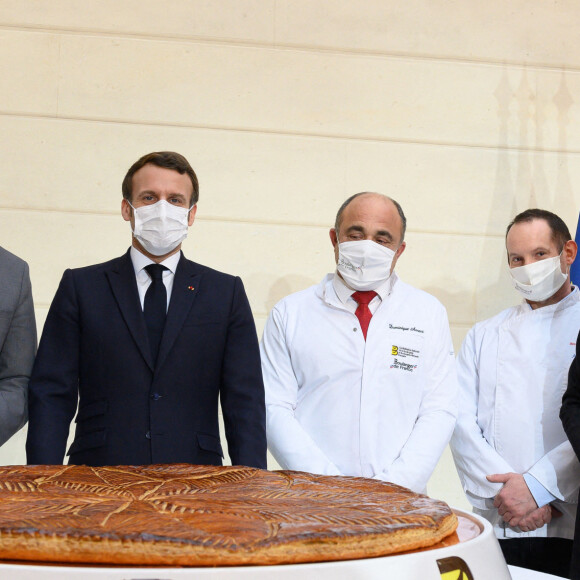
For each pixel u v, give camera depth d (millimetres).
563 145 3629
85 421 2064
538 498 2416
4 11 3369
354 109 3549
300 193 3496
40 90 3373
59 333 2109
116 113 3410
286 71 3518
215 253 3438
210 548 827
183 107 3449
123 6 3432
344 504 1092
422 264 3537
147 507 1020
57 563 838
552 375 2582
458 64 3619
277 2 3523
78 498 1083
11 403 2104
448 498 3443
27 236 3344
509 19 3639
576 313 2629
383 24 3582
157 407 2037
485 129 3617
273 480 1288
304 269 3479
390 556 892
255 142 3482
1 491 1126
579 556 2164
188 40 3463
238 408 2100
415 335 2457
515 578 1235
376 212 2402
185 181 2227
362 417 2363
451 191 3580
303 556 854
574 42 3664
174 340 2086
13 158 3350
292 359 2486
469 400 2715
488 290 3564
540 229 2609
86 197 3381
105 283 2160
